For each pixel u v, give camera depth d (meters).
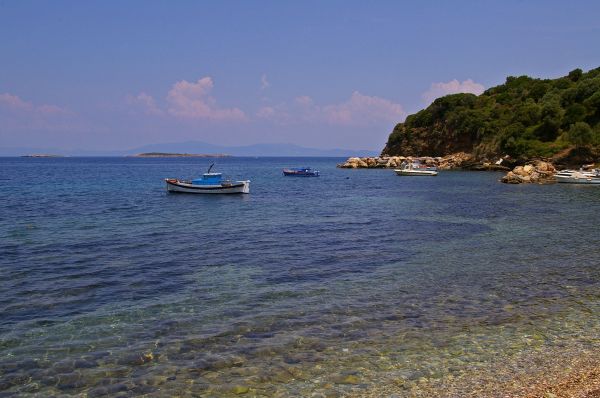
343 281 17.11
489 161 111.75
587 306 13.99
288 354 10.80
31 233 26.84
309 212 38.28
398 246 23.72
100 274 17.97
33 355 10.79
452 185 69.88
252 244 24.17
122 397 9.00
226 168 162.50
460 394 8.88
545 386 9.12
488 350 10.89
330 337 11.77
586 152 88.50
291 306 14.21
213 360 10.52
